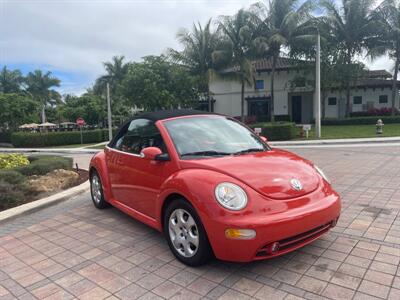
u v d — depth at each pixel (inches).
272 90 1201.4
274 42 1089.4
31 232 193.5
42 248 169.2
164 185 146.6
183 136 164.4
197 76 1178.0
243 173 135.0
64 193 272.1
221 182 129.6
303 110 1387.8
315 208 130.9
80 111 1770.4
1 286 133.8
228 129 183.5
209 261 137.5
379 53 1125.1
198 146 160.7
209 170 138.3
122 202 198.1
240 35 1096.8
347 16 1152.2
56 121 2603.3
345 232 167.0
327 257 141.6
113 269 142.3
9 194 245.6
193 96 1234.6
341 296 114.3
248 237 118.6
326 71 1148.5
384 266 132.3
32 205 237.3
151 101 1135.0
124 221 203.3
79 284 132.0
